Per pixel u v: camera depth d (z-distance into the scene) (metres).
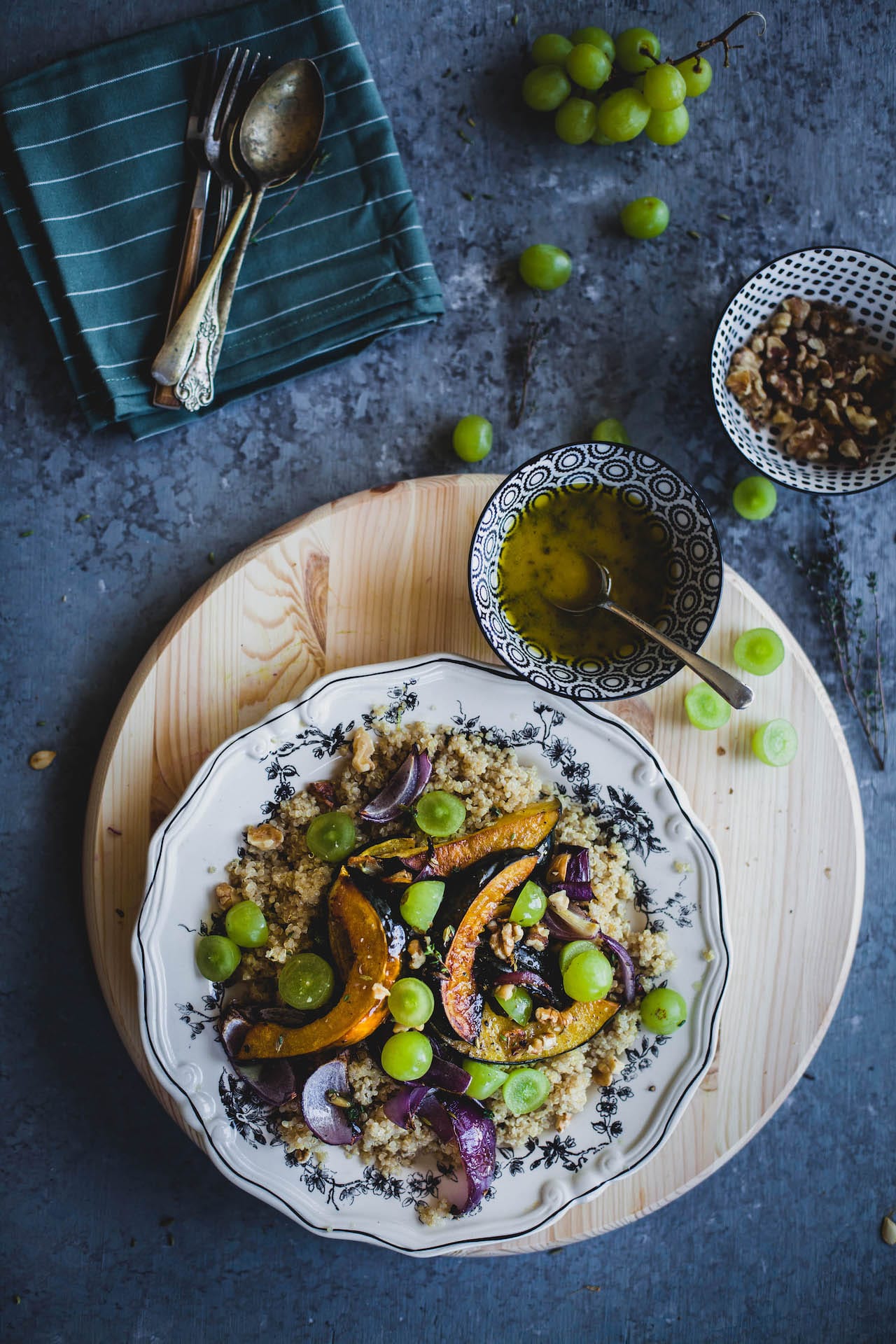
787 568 0.87
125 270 0.80
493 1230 0.76
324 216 0.81
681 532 0.77
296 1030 0.74
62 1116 0.84
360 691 0.75
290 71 0.79
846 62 0.87
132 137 0.80
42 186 0.79
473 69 0.85
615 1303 0.87
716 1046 0.79
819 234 0.87
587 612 0.77
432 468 0.85
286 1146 0.76
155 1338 0.84
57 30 0.82
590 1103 0.77
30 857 0.83
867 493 0.88
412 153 0.85
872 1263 0.89
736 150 0.87
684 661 0.75
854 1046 0.89
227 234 0.79
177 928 0.75
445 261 0.85
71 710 0.84
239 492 0.84
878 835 0.88
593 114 0.83
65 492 0.84
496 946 0.75
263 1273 0.85
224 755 0.74
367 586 0.79
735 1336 0.88
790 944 0.81
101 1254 0.84
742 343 0.84
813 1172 0.89
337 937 0.75
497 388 0.86
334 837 0.74
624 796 0.77
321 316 0.82
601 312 0.86
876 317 0.83
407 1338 0.86
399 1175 0.76
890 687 0.88
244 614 0.79
